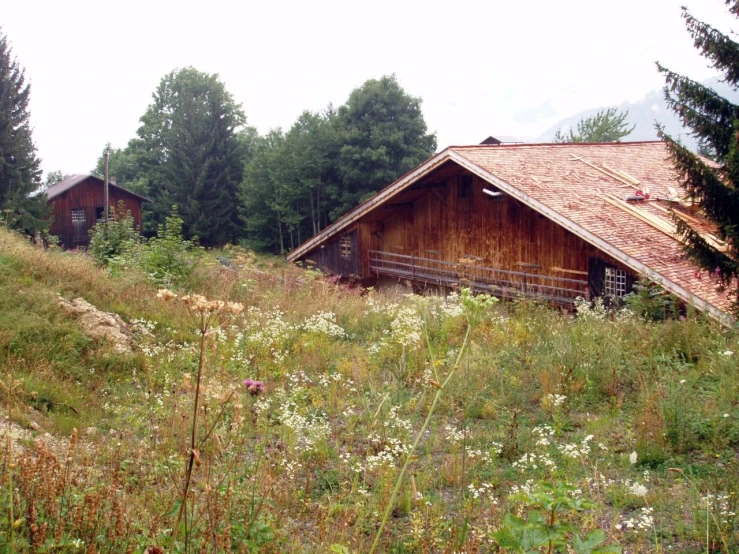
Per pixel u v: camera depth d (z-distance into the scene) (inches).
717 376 322.3
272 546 146.3
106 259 729.6
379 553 175.2
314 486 225.9
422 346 398.9
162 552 106.3
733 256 397.7
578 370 336.5
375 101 1984.5
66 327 379.9
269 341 400.2
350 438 266.7
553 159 875.4
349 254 1098.1
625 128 1717.5
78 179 1870.1
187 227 2294.5
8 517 130.0
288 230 2144.4
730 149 381.1
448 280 899.4
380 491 212.1
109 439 236.4
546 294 783.1
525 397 322.7
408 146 1982.0
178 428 235.9
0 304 387.9
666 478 232.7
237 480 178.4
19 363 328.5
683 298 500.4
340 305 547.5
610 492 214.8
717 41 399.9
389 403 304.8
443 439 267.7
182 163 2295.8
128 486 177.6
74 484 154.4
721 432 262.5
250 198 2112.5
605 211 696.4
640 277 556.1
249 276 658.2
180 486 167.0
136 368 363.3
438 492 220.1
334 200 2033.7
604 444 258.1
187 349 376.2
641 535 185.8
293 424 259.6
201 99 2356.1
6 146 1638.8
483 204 894.4
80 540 129.9
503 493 218.5
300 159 1974.7
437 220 977.5
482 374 344.5
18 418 246.4
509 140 1611.7
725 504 195.5
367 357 388.5
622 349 367.2
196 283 600.4
